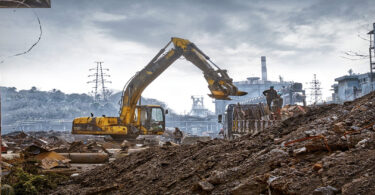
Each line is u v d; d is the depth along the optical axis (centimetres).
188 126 11669
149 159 915
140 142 2267
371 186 312
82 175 956
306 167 432
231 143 781
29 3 473
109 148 1895
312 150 487
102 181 841
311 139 526
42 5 499
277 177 419
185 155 819
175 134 2366
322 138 487
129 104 2267
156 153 947
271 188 414
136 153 1031
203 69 2159
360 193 311
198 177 586
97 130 2227
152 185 667
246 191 436
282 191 396
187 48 2203
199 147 855
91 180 874
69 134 4575
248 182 445
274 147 579
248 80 16012
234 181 490
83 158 1370
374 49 2198
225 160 620
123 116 2267
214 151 738
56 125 12900
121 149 1745
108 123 2244
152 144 2019
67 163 1108
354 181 333
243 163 558
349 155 408
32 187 773
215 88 2089
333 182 357
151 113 2311
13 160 988
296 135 621
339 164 390
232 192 443
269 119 1606
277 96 1686
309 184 377
